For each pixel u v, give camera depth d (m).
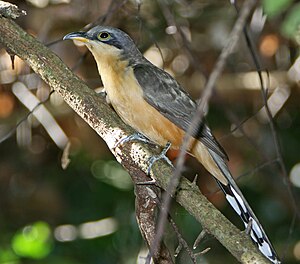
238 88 13.92
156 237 5.86
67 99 8.77
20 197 14.73
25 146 14.02
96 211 15.13
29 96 13.15
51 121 13.31
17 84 13.17
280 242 14.09
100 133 8.56
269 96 14.00
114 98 10.09
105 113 8.63
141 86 9.91
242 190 14.63
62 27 13.57
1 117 13.55
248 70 14.02
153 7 13.67
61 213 14.90
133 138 8.39
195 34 14.14
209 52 14.05
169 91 9.99
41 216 14.77
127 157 8.33
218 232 7.25
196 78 13.99
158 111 9.93
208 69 14.04
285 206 14.47
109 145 8.43
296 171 14.59
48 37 13.58
